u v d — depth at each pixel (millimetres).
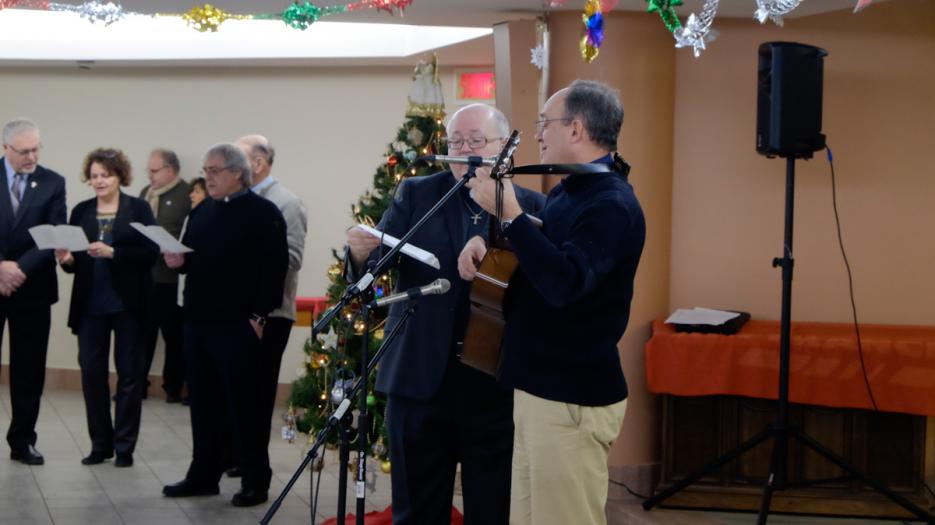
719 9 5332
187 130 8875
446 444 3859
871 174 5535
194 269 5520
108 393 6539
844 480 5008
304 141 8680
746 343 5086
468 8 5453
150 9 5559
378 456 5168
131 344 6473
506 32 5652
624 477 5477
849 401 4980
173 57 8328
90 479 6145
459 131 3857
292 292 5852
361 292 3285
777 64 4723
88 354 6469
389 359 3873
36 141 6422
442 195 3918
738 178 5648
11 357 6461
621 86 5453
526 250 2959
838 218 5566
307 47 8062
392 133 8508
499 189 3010
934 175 5473
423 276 3834
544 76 5469
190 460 6680
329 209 8648
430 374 3768
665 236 5625
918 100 5473
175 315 8547
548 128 3186
